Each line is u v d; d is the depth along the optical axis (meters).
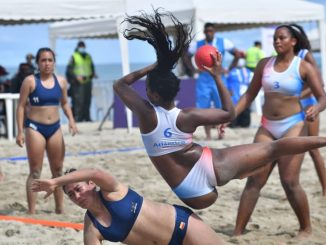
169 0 27.83
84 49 37.09
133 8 27.06
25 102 12.55
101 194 7.55
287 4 31.02
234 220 12.76
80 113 37.59
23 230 11.46
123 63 27.64
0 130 32.12
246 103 11.19
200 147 7.91
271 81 10.71
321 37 33.44
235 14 28.64
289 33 10.62
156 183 16.59
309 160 19.83
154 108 7.74
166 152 7.76
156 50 7.73
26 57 30.19
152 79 7.70
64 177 7.16
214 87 23.81
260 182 11.20
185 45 7.78
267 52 46.28
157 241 7.64
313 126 12.81
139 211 7.54
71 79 37.16
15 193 15.50
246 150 7.84
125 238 7.59
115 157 20.83
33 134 12.54
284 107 10.69
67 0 25.58
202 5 27.22
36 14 25.08
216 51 7.81
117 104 31.59
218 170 7.77
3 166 19.36
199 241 7.66
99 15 26.36
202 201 7.89
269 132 10.87
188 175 7.77
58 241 10.86
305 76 10.59
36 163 12.72
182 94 28.92
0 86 30.22
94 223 7.55
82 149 23.52
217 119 7.74
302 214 11.08
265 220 12.73
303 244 10.80
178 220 7.63
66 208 13.77
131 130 29.12
